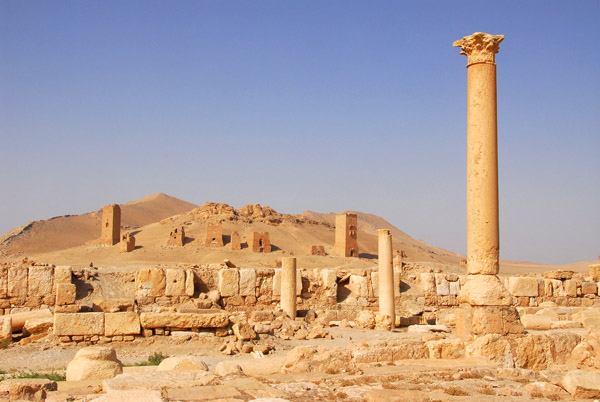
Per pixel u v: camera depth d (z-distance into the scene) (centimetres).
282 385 1277
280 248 12706
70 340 2159
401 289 3475
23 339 2167
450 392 1239
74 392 1284
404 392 1195
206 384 1220
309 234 14938
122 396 1063
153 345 2184
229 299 2962
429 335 1756
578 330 2014
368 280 3297
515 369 1499
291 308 2889
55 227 16788
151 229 13675
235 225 13825
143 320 2216
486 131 1750
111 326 2188
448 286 3438
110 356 1555
